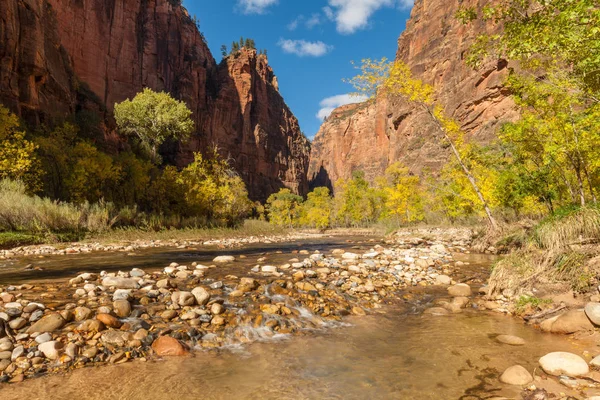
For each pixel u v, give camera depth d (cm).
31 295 625
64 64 5338
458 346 478
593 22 572
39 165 2742
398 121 11025
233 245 2316
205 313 573
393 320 618
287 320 581
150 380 373
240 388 359
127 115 5800
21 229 2033
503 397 331
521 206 2170
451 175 2309
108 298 607
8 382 358
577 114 1088
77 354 420
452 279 955
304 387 362
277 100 15575
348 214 7375
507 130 1295
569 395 327
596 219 766
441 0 10156
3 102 3503
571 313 518
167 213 3684
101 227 2491
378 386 363
